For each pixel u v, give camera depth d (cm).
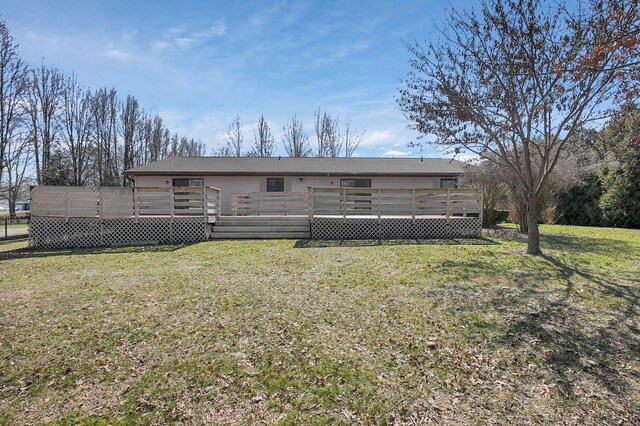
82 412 245
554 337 363
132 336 370
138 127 3506
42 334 378
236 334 373
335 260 761
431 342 350
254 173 1588
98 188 1084
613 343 350
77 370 302
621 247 926
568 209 1892
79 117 3011
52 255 915
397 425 230
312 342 351
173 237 1114
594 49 450
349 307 453
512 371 297
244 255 838
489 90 738
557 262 719
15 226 2303
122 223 1100
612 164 1623
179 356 325
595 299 482
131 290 545
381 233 1162
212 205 1204
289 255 829
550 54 659
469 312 434
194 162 1766
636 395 263
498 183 1460
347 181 1655
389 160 1872
